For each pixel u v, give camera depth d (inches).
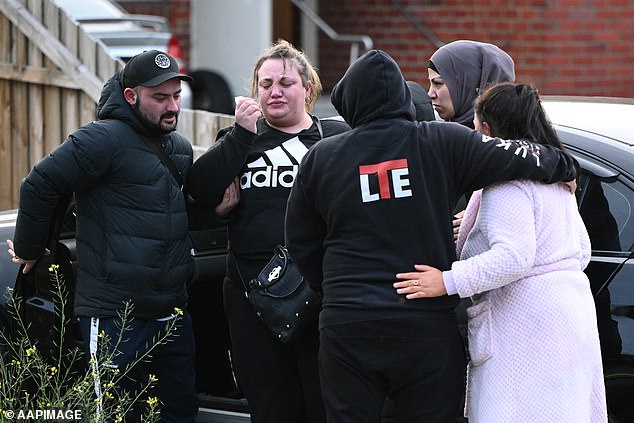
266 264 701.3
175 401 745.6
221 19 1849.2
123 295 701.3
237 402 785.6
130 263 699.4
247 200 706.2
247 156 705.0
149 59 696.4
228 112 1808.6
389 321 582.6
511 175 585.3
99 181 699.4
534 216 591.5
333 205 594.6
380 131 597.6
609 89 1897.1
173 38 1715.1
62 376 755.4
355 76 601.9
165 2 1982.0
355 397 595.8
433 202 590.6
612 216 650.2
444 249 591.5
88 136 688.4
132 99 700.7
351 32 2003.0
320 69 2034.9
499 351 595.2
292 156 704.4
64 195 702.5
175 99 706.8
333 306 596.1
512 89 613.3
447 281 580.1
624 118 711.1
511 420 590.6
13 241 737.0
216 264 807.1
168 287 713.0
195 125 1069.8
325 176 597.9
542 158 586.9
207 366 815.7
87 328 708.0
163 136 721.6
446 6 1936.5
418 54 1962.4
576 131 684.7
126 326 704.4
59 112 1217.4
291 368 713.6
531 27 1898.4
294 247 621.3
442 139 593.9
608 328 636.7
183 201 719.7
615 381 636.1
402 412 600.1
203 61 1868.8
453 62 737.0
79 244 711.7
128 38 1680.6
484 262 577.6
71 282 754.2
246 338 712.4
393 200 587.2
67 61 1188.5
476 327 602.9
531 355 589.9
